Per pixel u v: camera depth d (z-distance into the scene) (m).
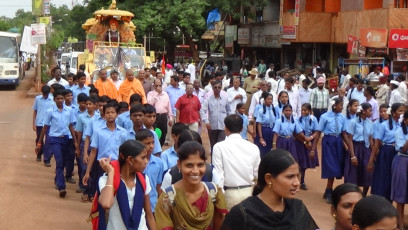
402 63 22.03
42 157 14.12
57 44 34.41
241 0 35.78
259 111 12.01
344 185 4.17
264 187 3.97
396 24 22.89
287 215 3.89
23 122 20.27
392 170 9.02
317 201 10.75
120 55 22.84
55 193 10.69
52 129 10.69
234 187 6.63
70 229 8.57
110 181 5.20
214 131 13.36
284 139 11.30
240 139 6.76
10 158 13.78
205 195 5.18
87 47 24.20
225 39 40.78
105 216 5.30
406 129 8.84
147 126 8.09
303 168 11.47
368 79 20.00
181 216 5.09
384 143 9.48
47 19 29.03
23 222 8.82
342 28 27.56
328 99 16.39
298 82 21.58
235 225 3.91
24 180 11.58
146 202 5.52
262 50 37.19
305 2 29.77
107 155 8.41
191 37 37.38
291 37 29.83
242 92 13.91
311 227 4.02
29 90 32.44
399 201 8.87
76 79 14.05
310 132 11.50
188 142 5.14
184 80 15.56
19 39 34.84
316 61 30.16
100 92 13.86
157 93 14.24
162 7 34.56
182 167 5.11
